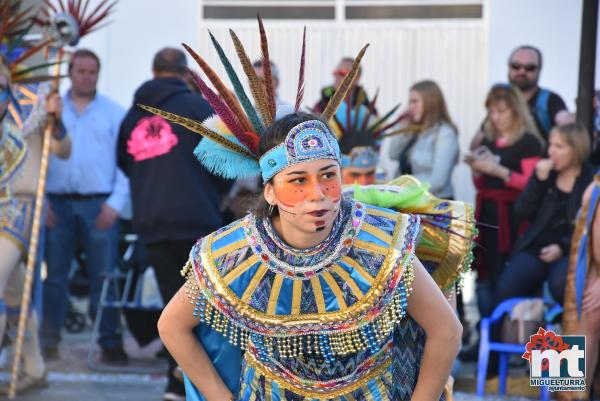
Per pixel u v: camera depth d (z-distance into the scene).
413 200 6.00
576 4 15.13
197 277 5.12
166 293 9.67
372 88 15.95
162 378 11.10
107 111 12.30
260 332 5.14
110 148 12.19
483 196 11.36
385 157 14.83
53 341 11.98
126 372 11.34
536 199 10.55
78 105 12.23
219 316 5.19
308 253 4.95
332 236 4.95
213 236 5.17
